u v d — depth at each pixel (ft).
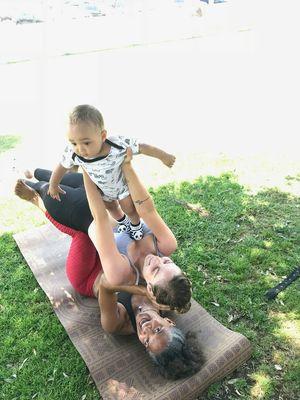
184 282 8.70
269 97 31.19
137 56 47.52
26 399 9.96
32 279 13.84
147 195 9.42
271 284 12.82
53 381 10.34
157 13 59.82
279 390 9.75
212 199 17.65
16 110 31.45
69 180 12.63
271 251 14.28
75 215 11.29
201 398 9.67
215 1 67.77
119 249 10.00
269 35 49.88
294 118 26.63
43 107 31.86
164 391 9.32
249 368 10.30
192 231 15.64
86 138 7.90
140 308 10.21
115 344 10.83
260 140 23.73
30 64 45.21
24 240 15.51
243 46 48.29
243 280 13.12
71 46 52.54
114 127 27.58
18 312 12.53
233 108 29.63
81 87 36.55
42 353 11.13
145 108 30.83
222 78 36.96
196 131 25.95
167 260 9.20
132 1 66.23
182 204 17.40
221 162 21.22
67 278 13.44
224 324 11.60
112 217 10.64
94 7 65.10
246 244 14.71
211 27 60.80
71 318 11.85
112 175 8.93
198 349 9.90
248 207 16.85
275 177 19.25
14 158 23.27
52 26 53.36
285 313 11.80
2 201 18.88
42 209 12.99
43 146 24.79
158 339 9.34
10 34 51.03
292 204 16.98
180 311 8.79
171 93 33.91
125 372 10.02
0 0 59.21
